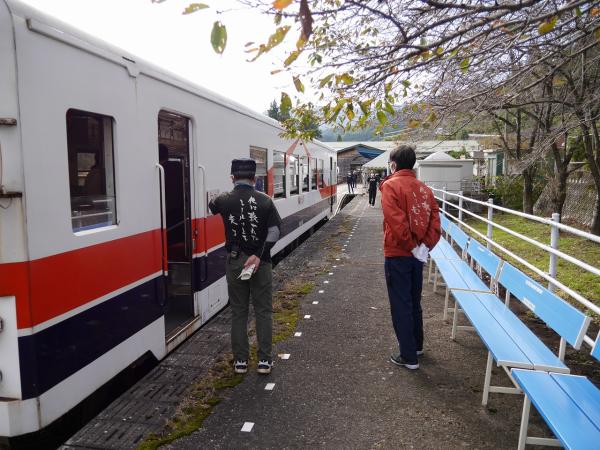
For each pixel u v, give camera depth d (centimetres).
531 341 354
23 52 278
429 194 423
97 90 346
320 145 1483
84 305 330
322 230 1430
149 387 399
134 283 394
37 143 288
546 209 1589
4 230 275
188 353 472
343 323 561
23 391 284
